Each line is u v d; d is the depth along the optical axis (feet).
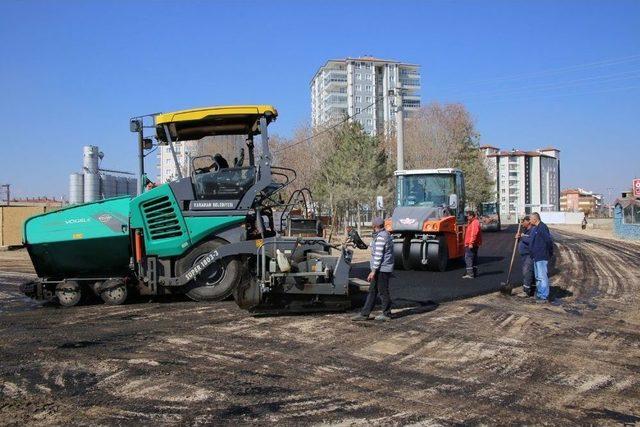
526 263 38.96
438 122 179.93
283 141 162.30
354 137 138.82
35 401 17.85
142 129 35.19
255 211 34.32
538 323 29.89
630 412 17.34
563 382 20.13
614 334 27.63
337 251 34.88
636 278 50.06
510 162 491.31
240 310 32.32
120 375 20.43
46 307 34.24
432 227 49.98
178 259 34.14
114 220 33.76
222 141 36.55
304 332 27.09
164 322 29.32
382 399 18.15
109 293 34.17
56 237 33.45
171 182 33.88
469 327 28.58
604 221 261.85
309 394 18.54
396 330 27.66
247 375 20.48
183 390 18.86
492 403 17.90
